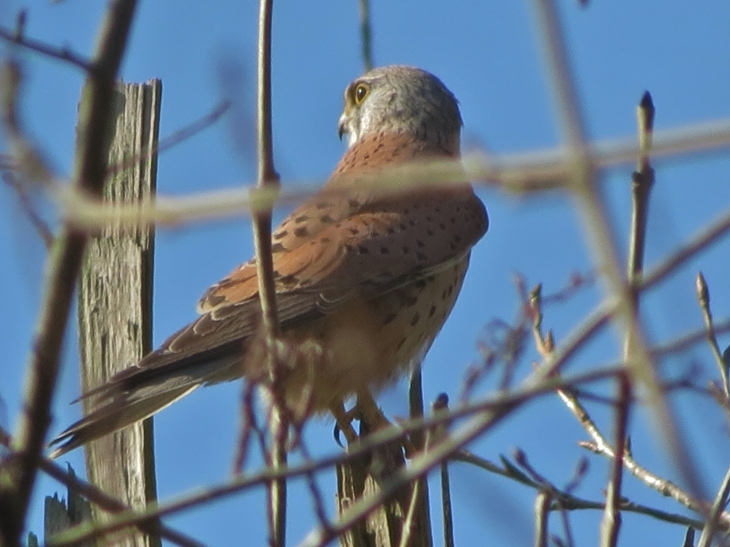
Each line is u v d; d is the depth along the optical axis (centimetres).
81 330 962
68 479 491
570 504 816
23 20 450
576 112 388
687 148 387
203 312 1090
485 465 785
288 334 1138
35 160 420
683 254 413
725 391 761
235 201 409
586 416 834
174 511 471
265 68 691
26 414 427
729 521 779
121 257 953
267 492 565
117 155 973
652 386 407
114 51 415
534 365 754
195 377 998
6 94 425
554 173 388
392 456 900
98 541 773
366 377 1155
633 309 414
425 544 878
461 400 576
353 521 492
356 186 453
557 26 388
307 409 582
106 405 906
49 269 415
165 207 409
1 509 429
